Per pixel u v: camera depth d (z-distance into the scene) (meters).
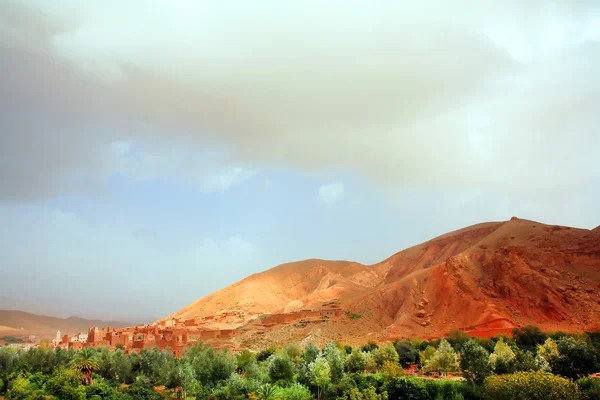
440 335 131.12
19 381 75.62
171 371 83.69
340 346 113.81
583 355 63.31
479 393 59.50
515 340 102.19
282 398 68.44
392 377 69.50
